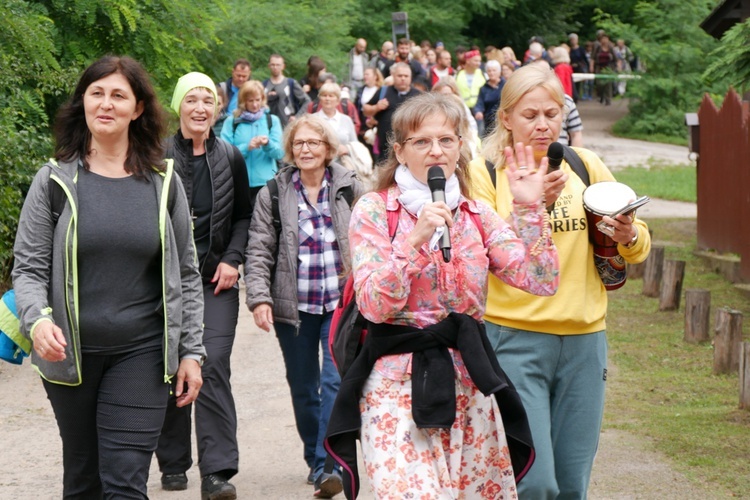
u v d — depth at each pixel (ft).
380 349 13.93
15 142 37.01
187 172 22.24
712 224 51.49
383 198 14.35
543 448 15.75
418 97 14.24
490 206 15.83
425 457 13.66
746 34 43.06
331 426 13.96
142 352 15.66
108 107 15.46
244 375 33.01
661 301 41.37
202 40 53.57
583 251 16.12
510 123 16.46
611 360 33.99
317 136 22.22
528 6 167.43
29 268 15.26
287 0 84.84
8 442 26.13
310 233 22.41
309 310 22.36
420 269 13.35
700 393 29.81
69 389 15.60
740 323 31.60
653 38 129.59
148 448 15.62
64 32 46.80
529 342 15.90
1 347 16.02
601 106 148.05
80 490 16.26
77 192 15.46
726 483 22.29
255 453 25.48
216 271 22.35
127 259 15.51
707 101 52.03
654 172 93.86
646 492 21.88
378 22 130.82
